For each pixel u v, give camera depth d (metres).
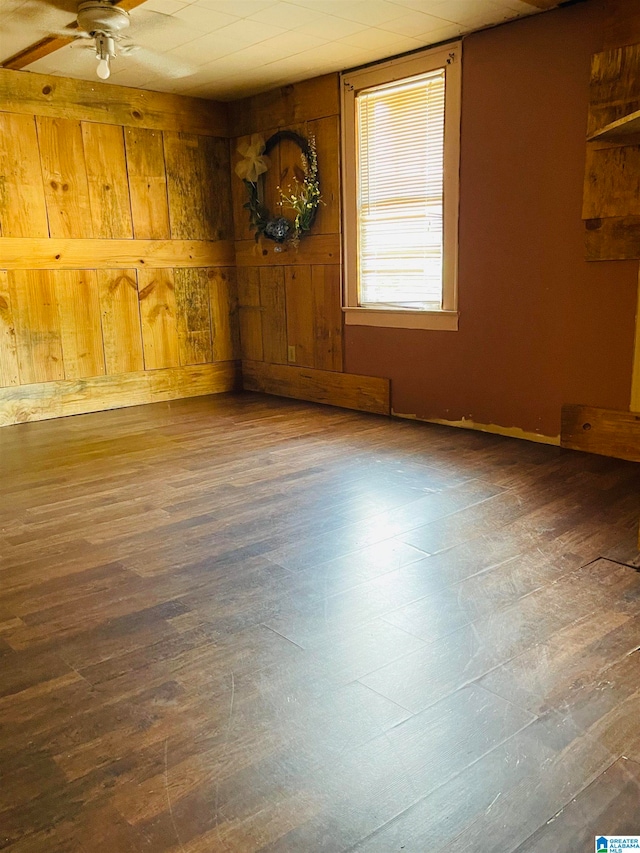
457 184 4.23
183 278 5.63
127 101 5.11
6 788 1.49
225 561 2.60
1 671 1.93
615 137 3.42
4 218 4.71
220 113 5.60
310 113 4.97
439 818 1.38
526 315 4.04
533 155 3.84
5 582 2.46
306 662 1.94
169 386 5.68
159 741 1.63
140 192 5.29
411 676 1.86
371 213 4.77
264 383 5.91
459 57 4.05
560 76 3.65
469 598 2.28
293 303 5.46
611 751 1.56
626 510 3.00
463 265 4.30
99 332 5.25
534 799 1.42
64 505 3.22
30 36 3.95
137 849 1.33
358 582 2.41
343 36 4.00
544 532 2.79
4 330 4.81
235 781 1.49
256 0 3.44
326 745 1.60
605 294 3.66
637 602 2.22
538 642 2.01
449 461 3.77
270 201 5.45
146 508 3.17
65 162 4.91
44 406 5.07
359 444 4.16
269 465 3.78
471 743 1.59
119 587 2.41
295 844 1.33
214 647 2.03
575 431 3.90
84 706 1.76
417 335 4.65
